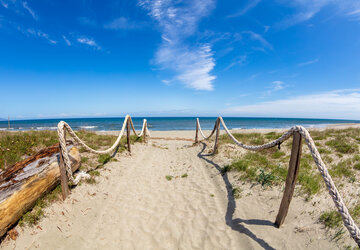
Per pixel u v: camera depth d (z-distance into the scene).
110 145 8.65
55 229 3.15
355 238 2.10
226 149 8.09
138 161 7.59
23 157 5.92
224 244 2.99
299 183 4.14
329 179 2.37
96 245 3.06
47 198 3.68
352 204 3.47
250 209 3.66
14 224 2.92
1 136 8.12
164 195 4.85
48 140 7.93
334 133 10.67
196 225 3.56
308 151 6.99
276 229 2.99
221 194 4.51
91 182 4.80
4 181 3.21
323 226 2.84
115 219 3.76
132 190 5.03
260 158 6.30
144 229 3.53
